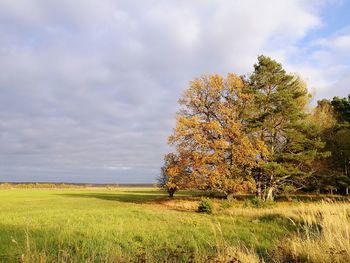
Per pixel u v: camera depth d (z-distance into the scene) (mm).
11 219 24344
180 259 10406
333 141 48688
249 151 39812
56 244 13766
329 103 59000
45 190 102312
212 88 44250
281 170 39531
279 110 41438
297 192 52906
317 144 41375
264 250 12539
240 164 41812
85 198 57156
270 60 43844
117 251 11719
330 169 47125
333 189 45688
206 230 18609
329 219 10180
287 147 42781
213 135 42688
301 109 45688
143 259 9367
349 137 47250
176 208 37656
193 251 11961
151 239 15898
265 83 43594
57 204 43156
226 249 9695
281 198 47438
